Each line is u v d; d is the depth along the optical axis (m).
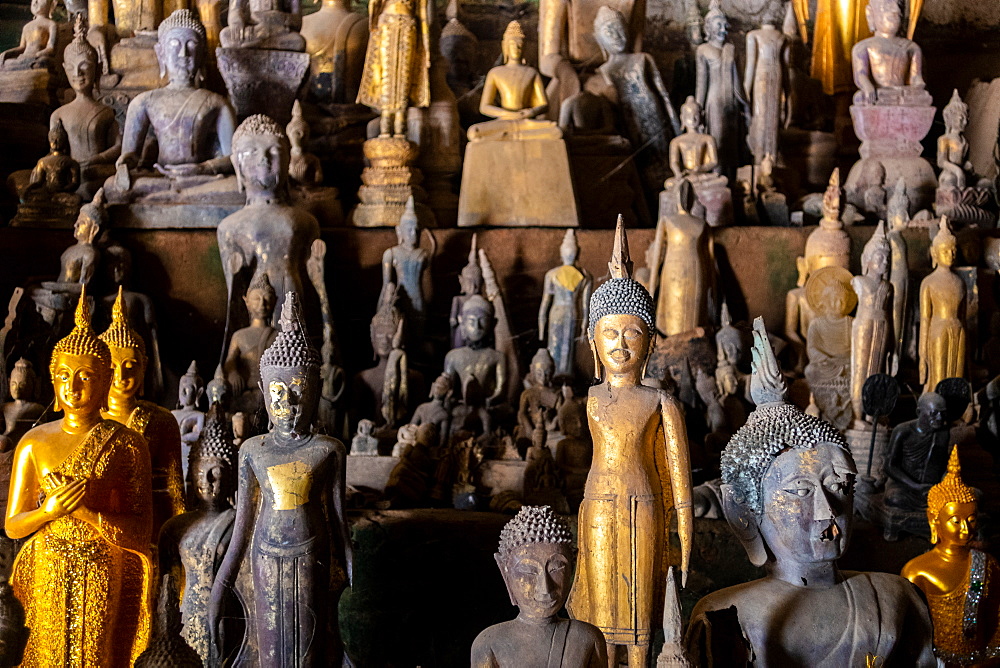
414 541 4.79
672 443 3.99
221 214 6.24
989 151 7.28
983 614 4.10
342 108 7.20
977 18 8.37
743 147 7.47
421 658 4.75
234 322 5.87
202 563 4.14
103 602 4.06
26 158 6.90
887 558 4.91
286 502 4.02
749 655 3.58
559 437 5.42
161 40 6.41
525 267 6.39
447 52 7.84
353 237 6.29
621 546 3.97
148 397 6.00
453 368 5.88
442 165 6.87
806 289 6.07
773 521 3.64
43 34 7.23
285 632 4.02
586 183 7.09
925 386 5.94
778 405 3.72
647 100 7.43
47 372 5.66
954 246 5.94
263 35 6.82
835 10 7.77
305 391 4.05
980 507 5.02
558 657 3.50
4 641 3.64
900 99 6.98
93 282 5.96
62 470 4.04
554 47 7.57
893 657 3.66
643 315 4.01
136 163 6.37
